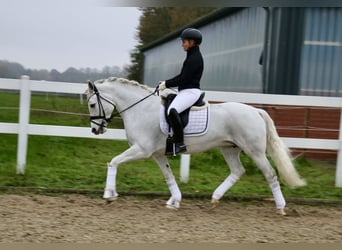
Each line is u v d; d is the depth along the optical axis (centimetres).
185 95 748
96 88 786
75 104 2488
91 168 1112
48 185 927
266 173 773
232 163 809
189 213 782
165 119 757
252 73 1788
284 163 770
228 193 933
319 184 1041
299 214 801
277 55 1499
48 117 1878
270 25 1539
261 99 990
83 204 806
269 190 969
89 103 790
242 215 782
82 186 936
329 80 1508
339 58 1502
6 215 711
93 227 672
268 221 746
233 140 768
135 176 1041
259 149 764
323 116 1378
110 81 797
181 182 995
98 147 1476
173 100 755
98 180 989
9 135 1490
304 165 1256
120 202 836
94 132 800
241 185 1002
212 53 2514
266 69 1557
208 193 915
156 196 895
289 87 1502
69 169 1082
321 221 755
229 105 775
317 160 1357
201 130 754
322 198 925
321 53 1500
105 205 805
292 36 1491
